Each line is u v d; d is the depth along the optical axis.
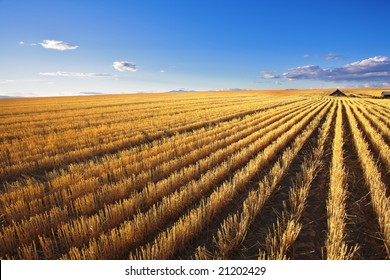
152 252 4.11
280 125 16.17
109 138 13.48
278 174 7.76
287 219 5.64
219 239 4.59
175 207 5.78
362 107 31.92
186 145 10.96
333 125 18.41
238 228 5.08
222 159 9.63
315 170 8.73
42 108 34.94
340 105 35.56
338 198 5.83
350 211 6.02
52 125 18.91
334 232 4.55
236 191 6.75
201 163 8.34
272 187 6.98
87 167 8.65
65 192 6.37
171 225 5.43
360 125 18.17
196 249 4.48
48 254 4.41
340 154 9.62
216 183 7.39
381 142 11.17
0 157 10.20
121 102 46.34
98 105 38.97
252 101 44.62
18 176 8.85
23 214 5.64
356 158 10.25
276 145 10.79
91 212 5.86
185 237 4.75
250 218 5.49
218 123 18.95
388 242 4.61
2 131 16.72
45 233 5.11
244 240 5.02
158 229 5.23
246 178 7.40
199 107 32.12
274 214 5.94
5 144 12.56
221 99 52.72
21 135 15.62
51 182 7.44
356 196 6.77
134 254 4.59
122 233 4.52
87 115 25.03
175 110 28.67
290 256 4.54
